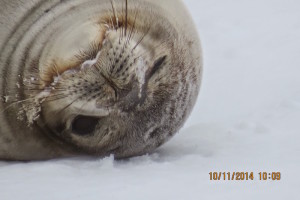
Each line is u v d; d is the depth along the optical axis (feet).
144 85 63.72
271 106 87.35
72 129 66.18
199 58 72.90
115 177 55.26
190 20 71.72
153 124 68.13
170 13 68.03
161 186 49.44
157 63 65.77
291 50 113.39
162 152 73.10
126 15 64.64
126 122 65.92
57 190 50.93
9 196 49.75
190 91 71.41
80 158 69.36
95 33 62.59
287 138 68.28
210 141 72.95
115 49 62.08
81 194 48.85
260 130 73.41
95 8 63.41
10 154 68.23
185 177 52.65
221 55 114.73
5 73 62.23
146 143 70.49
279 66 105.60
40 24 62.18
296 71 102.32
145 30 65.21
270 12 140.97
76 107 62.85
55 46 62.13
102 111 63.36
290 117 77.87
